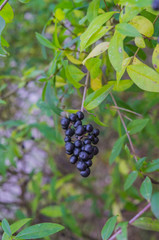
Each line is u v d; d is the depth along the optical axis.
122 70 0.30
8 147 0.55
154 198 0.27
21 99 0.76
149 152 0.61
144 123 0.35
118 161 0.62
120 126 0.38
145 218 0.31
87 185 0.83
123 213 0.64
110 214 0.65
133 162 0.35
